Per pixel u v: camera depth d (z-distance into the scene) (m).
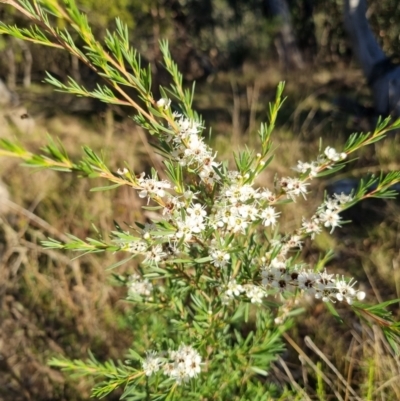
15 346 3.49
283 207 4.21
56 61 9.07
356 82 7.95
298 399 2.46
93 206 4.27
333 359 3.09
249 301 1.73
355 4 5.70
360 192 1.56
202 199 1.61
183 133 1.38
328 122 6.11
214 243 1.54
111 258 3.88
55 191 4.71
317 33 11.17
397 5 7.14
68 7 0.97
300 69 9.89
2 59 9.20
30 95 8.14
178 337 2.23
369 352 2.90
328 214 1.66
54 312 3.61
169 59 1.44
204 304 1.88
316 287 1.44
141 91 1.29
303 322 3.42
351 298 1.38
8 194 4.69
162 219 1.38
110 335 3.50
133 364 2.24
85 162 1.00
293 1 11.48
